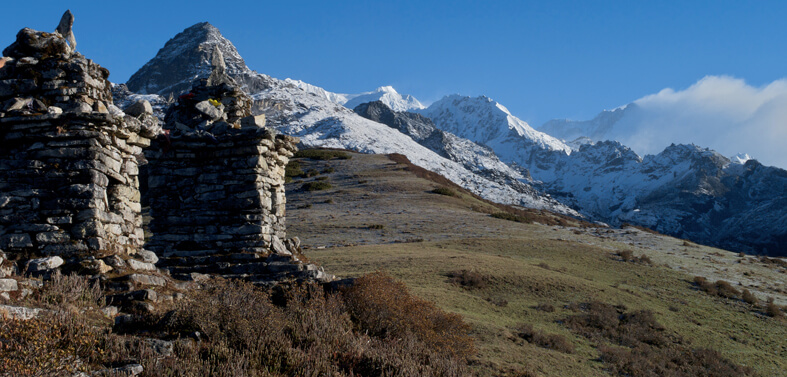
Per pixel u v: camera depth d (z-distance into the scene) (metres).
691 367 26.17
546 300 33.78
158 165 19.66
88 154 13.93
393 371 11.67
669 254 55.41
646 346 28.02
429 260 40.81
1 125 13.86
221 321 11.30
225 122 20.98
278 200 21.09
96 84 15.68
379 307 15.84
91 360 8.54
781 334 33.97
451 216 70.75
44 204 13.56
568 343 25.38
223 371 9.32
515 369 19.44
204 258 18.52
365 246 50.62
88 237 13.48
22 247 13.22
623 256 51.31
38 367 7.47
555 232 64.38
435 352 14.83
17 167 13.78
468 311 28.30
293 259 18.47
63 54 15.41
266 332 11.34
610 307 33.19
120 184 14.77
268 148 20.25
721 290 42.72
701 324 34.09
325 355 11.12
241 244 19.05
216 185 19.55
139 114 15.80
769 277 49.44
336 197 83.69
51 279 11.66
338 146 159.50
